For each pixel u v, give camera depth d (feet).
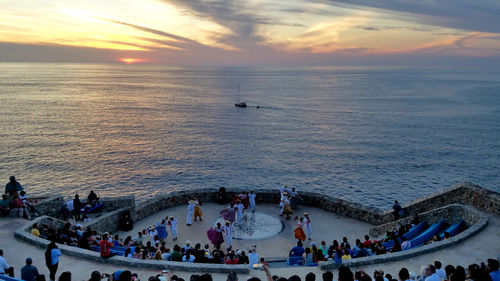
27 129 345.51
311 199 79.05
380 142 316.19
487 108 515.91
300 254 51.78
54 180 206.90
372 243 53.42
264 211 75.82
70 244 51.67
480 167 238.89
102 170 228.22
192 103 600.80
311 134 354.95
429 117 444.55
